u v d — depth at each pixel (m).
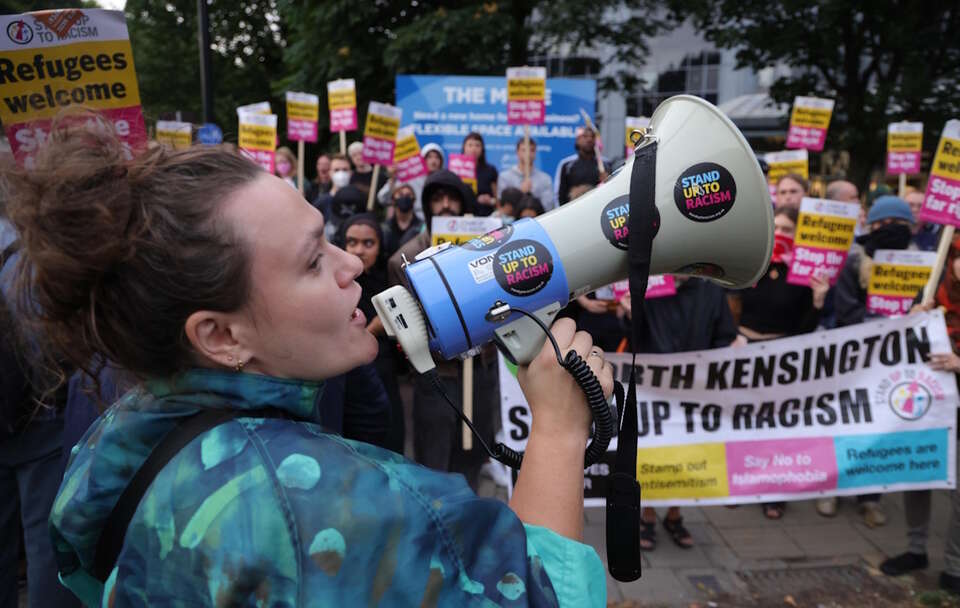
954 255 3.07
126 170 0.65
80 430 1.76
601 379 0.84
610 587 3.06
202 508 0.60
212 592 0.57
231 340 0.67
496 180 7.56
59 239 0.63
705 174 0.95
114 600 0.64
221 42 18.28
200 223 0.63
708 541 3.47
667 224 0.94
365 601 0.57
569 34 12.27
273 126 5.65
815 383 3.07
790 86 12.27
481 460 3.29
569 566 0.69
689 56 18.80
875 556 3.30
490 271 0.89
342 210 5.90
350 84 6.78
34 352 0.92
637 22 12.74
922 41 11.33
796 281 3.55
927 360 3.00
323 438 0.64
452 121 8.27
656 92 19.20
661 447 3.12
